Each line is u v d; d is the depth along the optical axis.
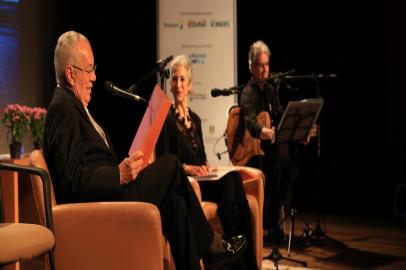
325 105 5.94
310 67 5.95
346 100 5.86
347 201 5.94
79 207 2.22
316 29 5.90
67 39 2.49
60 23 5.65
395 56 5.71
